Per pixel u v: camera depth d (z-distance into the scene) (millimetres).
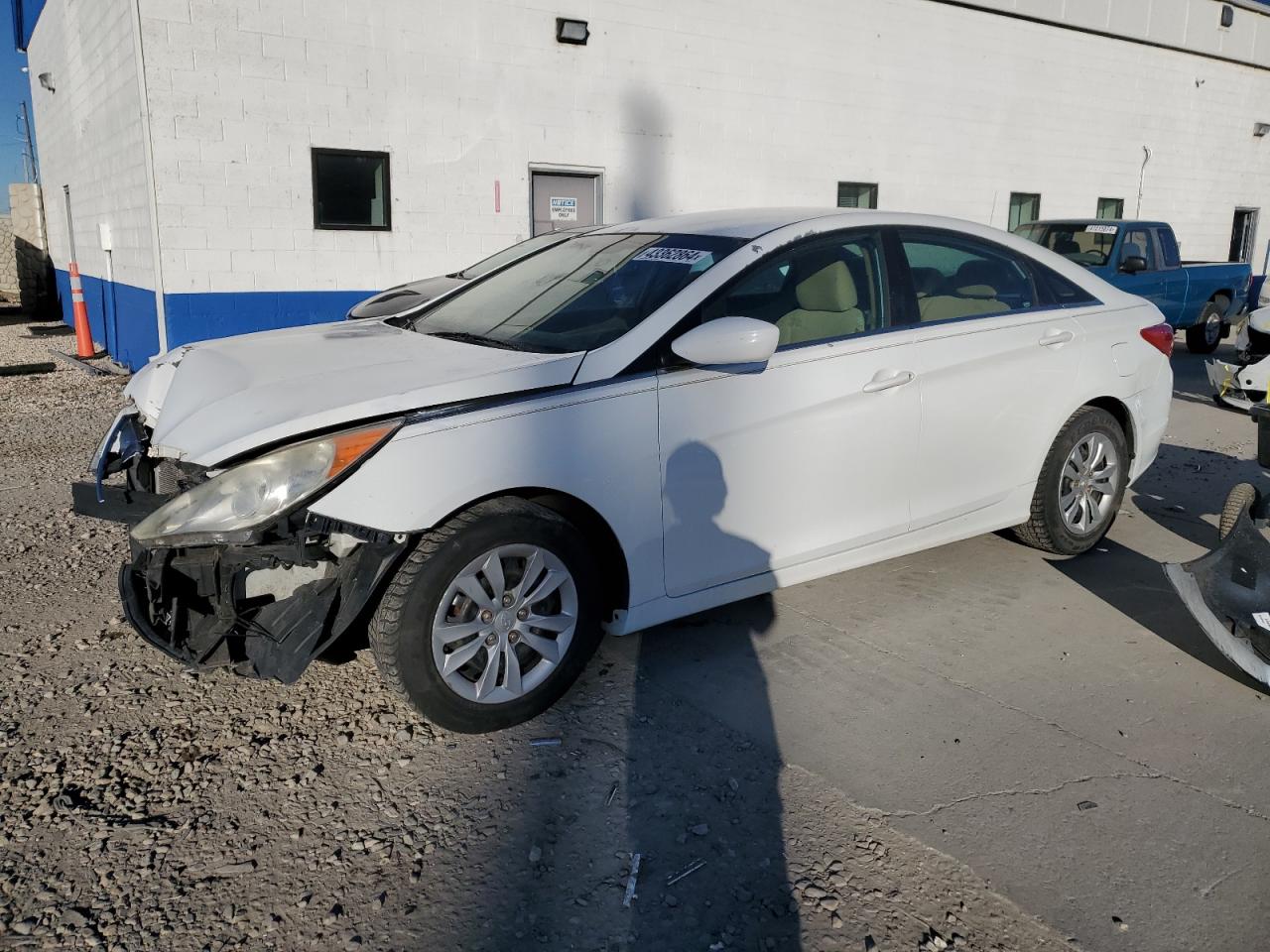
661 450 3500
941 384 4203
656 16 12031
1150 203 18750
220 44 9578
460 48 10820
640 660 3918
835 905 2555
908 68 14500
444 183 11008
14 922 2465
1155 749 3305
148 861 2707
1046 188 16844
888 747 3301
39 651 3951
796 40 13227
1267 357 7430
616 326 3609
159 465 3598
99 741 3299
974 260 4555
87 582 4676
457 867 2705
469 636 3223
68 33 13406
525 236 11648
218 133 9703
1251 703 3627
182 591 3166
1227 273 13516
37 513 5746
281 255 10203
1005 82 15680
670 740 3342
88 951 2377
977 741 3340
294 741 3318
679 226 4305
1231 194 20422
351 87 10297
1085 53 16750
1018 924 2494
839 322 4008
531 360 3375
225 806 2955
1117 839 2826
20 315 19531
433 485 3062
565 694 3631
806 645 4066
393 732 3381
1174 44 17984
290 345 3891
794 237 3963
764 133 13227
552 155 11633
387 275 10852
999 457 4504
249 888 2609
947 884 2641
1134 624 4309
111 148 11359
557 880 2658
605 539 3506
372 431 3010
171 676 3758
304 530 2951
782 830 2865
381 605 3098
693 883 2646
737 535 3752
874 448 4043
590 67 11695
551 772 3148
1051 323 4664
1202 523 5734
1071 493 4859
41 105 18156
